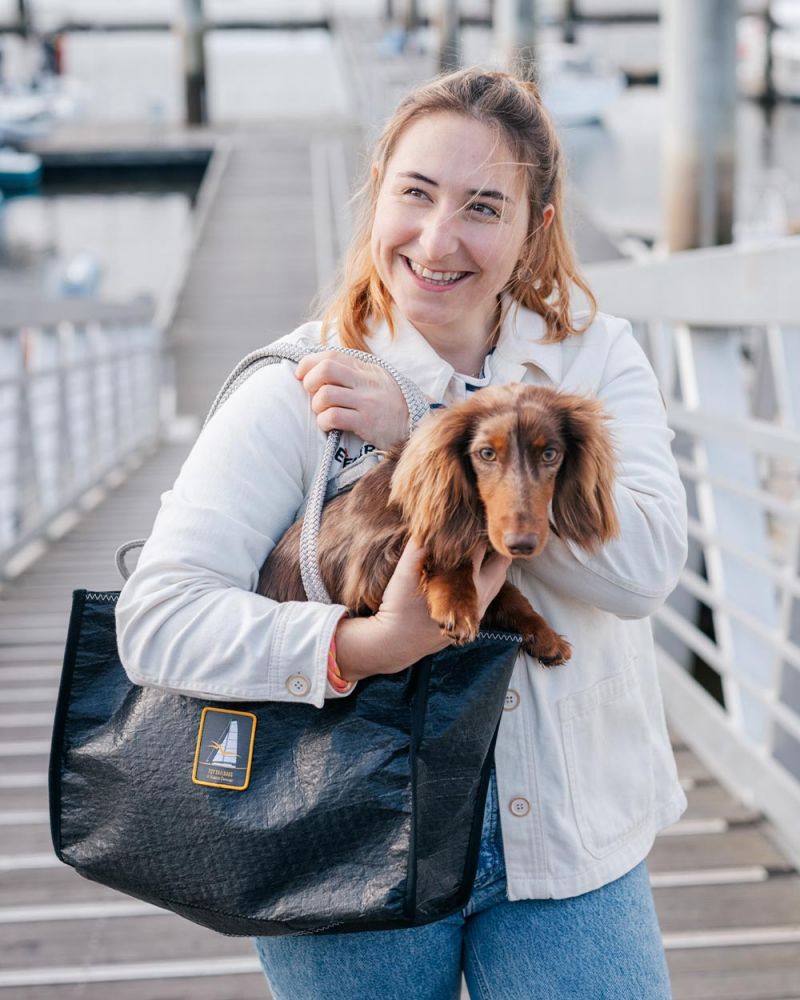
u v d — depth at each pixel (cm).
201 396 1427
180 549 143
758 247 309
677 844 333
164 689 140
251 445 148
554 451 130
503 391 135
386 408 148
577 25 4881
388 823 133
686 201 578
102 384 1033
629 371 163
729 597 404
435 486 130
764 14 4828
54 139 3678
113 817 143
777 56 5106
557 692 150
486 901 150
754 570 411
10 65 4984
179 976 268
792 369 340
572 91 4075
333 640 135
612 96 4150
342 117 3950
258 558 147
